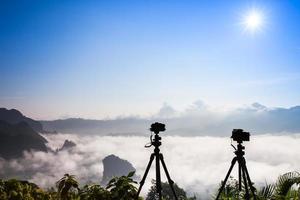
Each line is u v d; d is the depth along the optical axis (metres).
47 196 6.52
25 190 6.40
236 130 5.96
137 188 5.81
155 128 5.79
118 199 5.64
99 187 6.00
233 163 6.04
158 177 5.79
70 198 6.07
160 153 5.83
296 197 7.22
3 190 6.23
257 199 7.04
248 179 6.06
